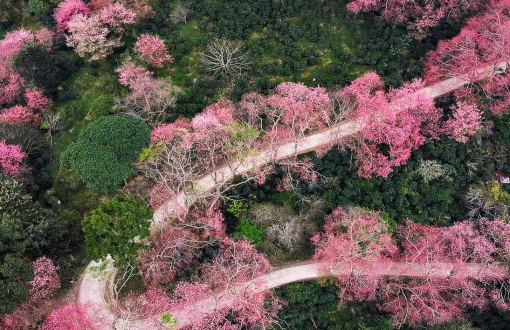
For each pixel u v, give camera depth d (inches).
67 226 1683.1
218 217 1675.7
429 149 1914.4
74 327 1412.4
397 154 1788.9
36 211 1577.3
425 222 1827.0
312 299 1670.8
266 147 1850.4
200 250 1701.5
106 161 1610.5
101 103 1919.3
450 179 1873.8
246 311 1546.5
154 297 1540.4
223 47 2021.4
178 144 1729.8
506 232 1670.8
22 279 1401.3
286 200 1835.6
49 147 1886.1
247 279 1614.2
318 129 1910.7
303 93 1822.1
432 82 2009.1
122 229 1403.8
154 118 1909.4
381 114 1758.1
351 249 1578.5
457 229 1678.2
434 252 1669.5
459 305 1649.9
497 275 1627.7
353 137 1851.6
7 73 1921.8
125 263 1536.7
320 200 1795.0
